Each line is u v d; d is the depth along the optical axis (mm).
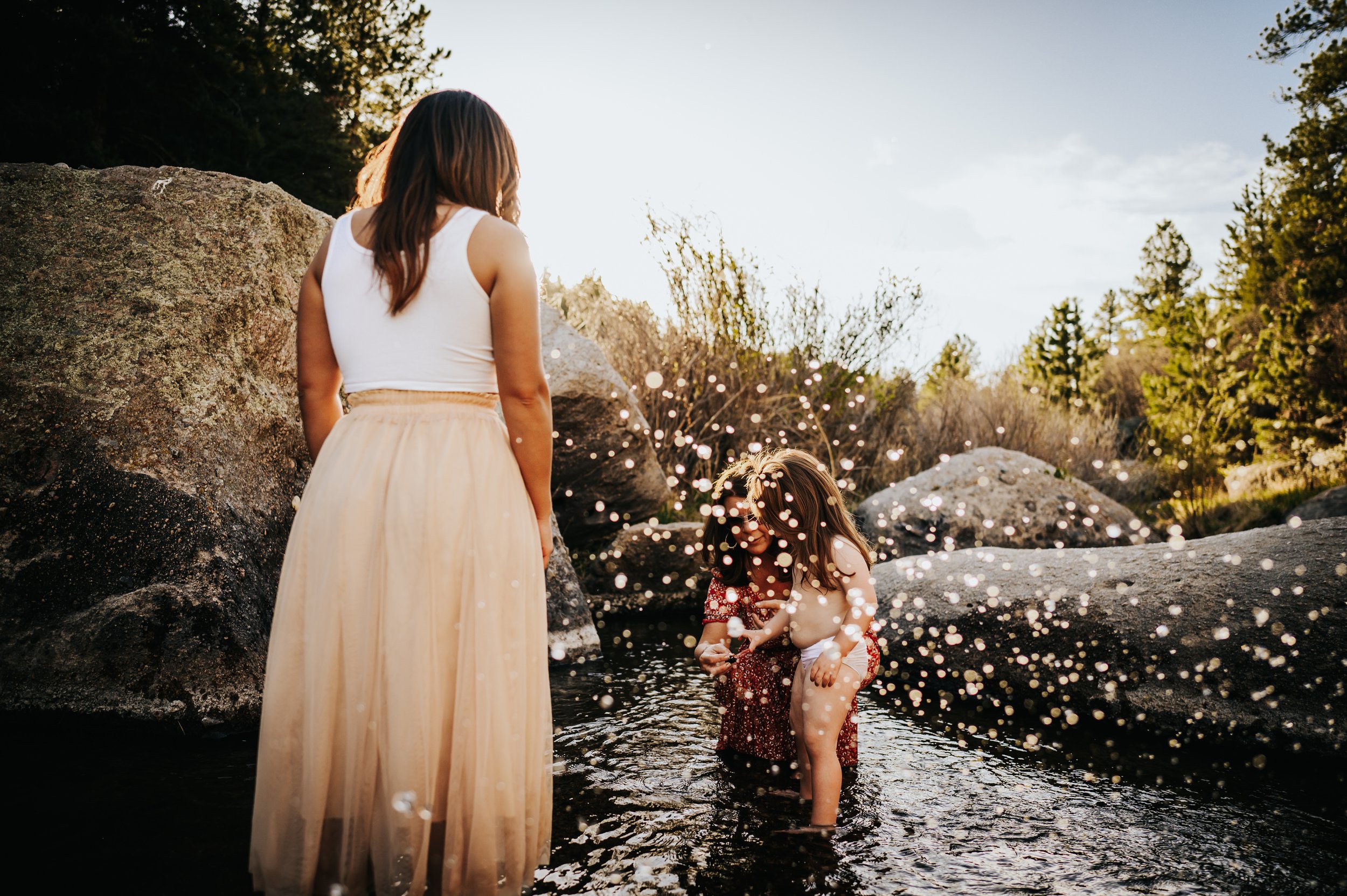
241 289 2738
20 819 1730
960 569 3461
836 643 2105
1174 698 2670
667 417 6734
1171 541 3082
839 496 2439
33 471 2334
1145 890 1628
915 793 2141
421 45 12820
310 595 1371
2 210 2584
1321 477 8242
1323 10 12656
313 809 1313
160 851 1618
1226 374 9180
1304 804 2082
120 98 6711
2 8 5695
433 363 1442
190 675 2240
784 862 1728
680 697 3020
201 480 2443
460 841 1338
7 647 2197
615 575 4902
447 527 1375
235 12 7445
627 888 1594
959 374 10219
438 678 1353
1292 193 14930
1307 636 2518
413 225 1420
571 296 7664
